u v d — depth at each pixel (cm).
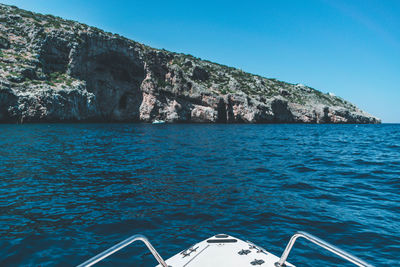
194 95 8119
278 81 13338
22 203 729
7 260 445
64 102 5791
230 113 8394
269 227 576
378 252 477
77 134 3175
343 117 10881
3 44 6044
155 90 7838
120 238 525
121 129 4491
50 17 7812
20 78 5481
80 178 1027
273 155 1714
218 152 1831
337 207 711
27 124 5084
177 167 1265
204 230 559
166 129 4853
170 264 309
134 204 724
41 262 440
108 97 7519
